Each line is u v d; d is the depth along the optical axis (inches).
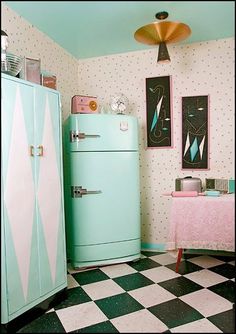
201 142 128.8
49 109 85.2
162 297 88.7
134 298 88.4
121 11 97.4
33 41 106.1
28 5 91.7
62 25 106.7
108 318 77.5
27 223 76.5
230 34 120.2
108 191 114.7
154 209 136.4
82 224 112.3
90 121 112.0
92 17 100.9
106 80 139.6
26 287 75.5
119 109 123.8
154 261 121.7
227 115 125.1
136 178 121.0
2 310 69.2
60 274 88.1
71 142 111.8
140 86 135.4
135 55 135.4
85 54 137.3
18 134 74.4
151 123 134.7
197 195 109.3
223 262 119.0
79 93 142.8
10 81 72.2
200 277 103.6
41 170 81.7
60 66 126.2
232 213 101.2
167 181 134.0
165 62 105.5
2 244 69.3
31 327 74.1
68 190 115.6
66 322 76.1
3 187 69.9
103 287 96.8
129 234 118.6
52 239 85.4
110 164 115.0
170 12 99.1
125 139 117.6
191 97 129.3
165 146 133.3
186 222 105.2
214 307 82.0
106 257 115.0
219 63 125.4
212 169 127.9
